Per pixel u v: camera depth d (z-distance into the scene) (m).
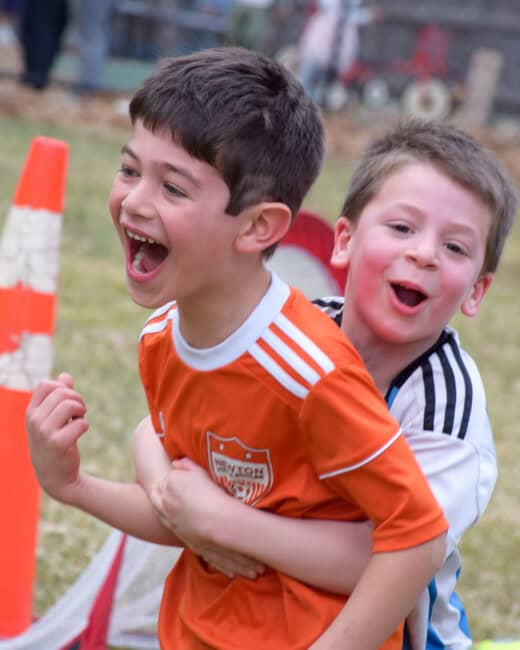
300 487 6.30
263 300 6.18
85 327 18.66
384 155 6.89
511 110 65.94
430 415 6.52
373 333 6.73
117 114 43.84
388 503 5.94
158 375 6.66
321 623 6.26
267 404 6.09
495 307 25.02
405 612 6.02
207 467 6.57
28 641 9.16
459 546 12.59
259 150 6.13
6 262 9.19
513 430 16.59
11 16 74.56
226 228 6.08
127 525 7.17
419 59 63.91
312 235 9.34
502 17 65.94
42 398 6.82
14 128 37.31
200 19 72.25
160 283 6.11
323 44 54.19
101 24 46.72
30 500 9.20
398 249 6.55
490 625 10.80
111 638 9.43
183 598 7.01
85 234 25.77
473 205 6.61
